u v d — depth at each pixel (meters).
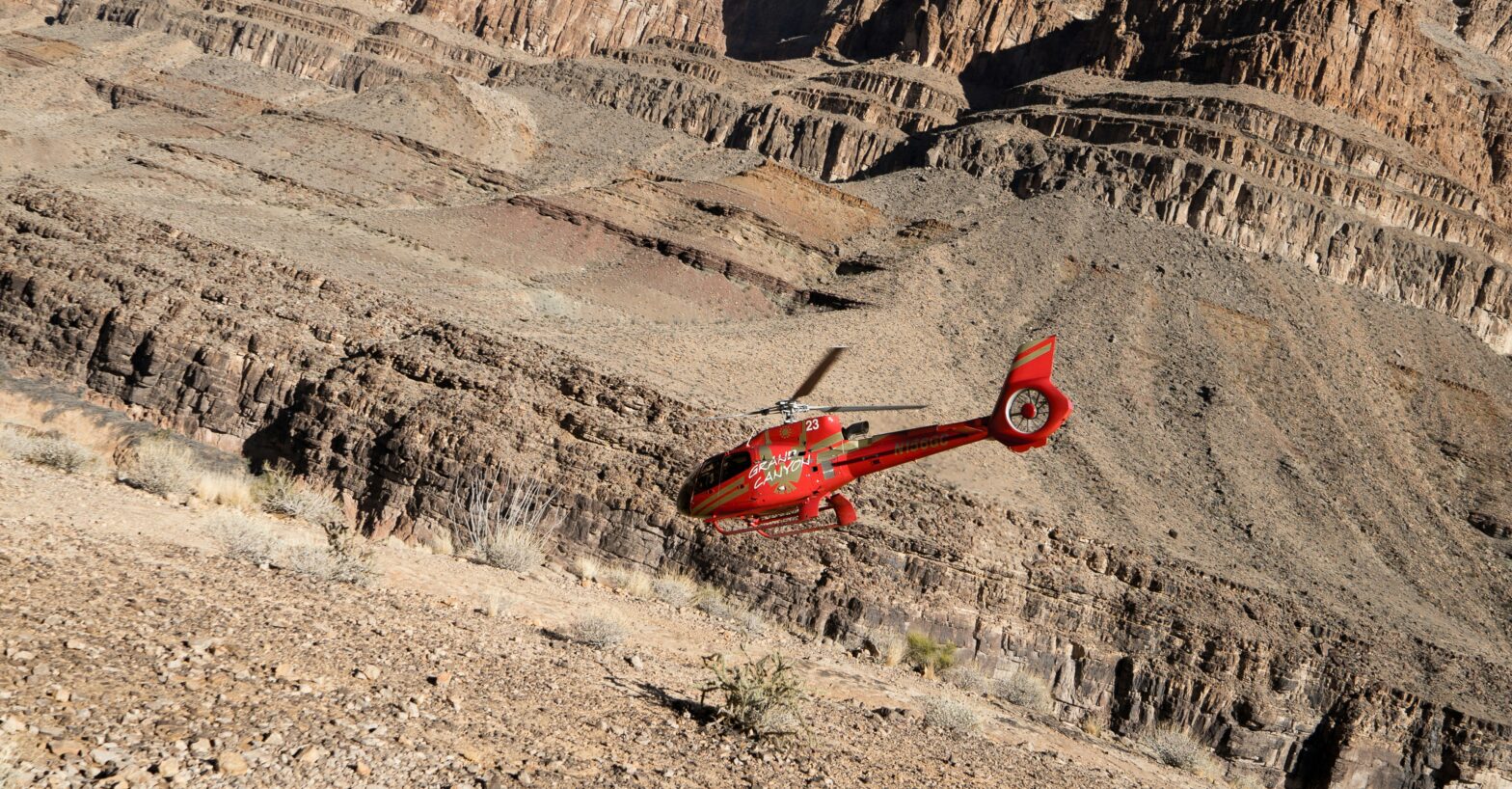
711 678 15.20
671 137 194.38
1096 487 66.50
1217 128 141.75
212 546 14.18
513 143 169.38
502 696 10.23
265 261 56.12
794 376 68.75
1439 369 107.69
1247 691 47.97
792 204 120.31
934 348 87.69
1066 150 147.50
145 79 198.38
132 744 6.65
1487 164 159.12
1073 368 90.38
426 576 16.89
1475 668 54.81
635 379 52.78
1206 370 95.12
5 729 6.28
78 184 81.06
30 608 8.55
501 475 41.22
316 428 44.00
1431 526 79.75
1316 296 116.38
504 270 92.56
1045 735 22.00
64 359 46.34
